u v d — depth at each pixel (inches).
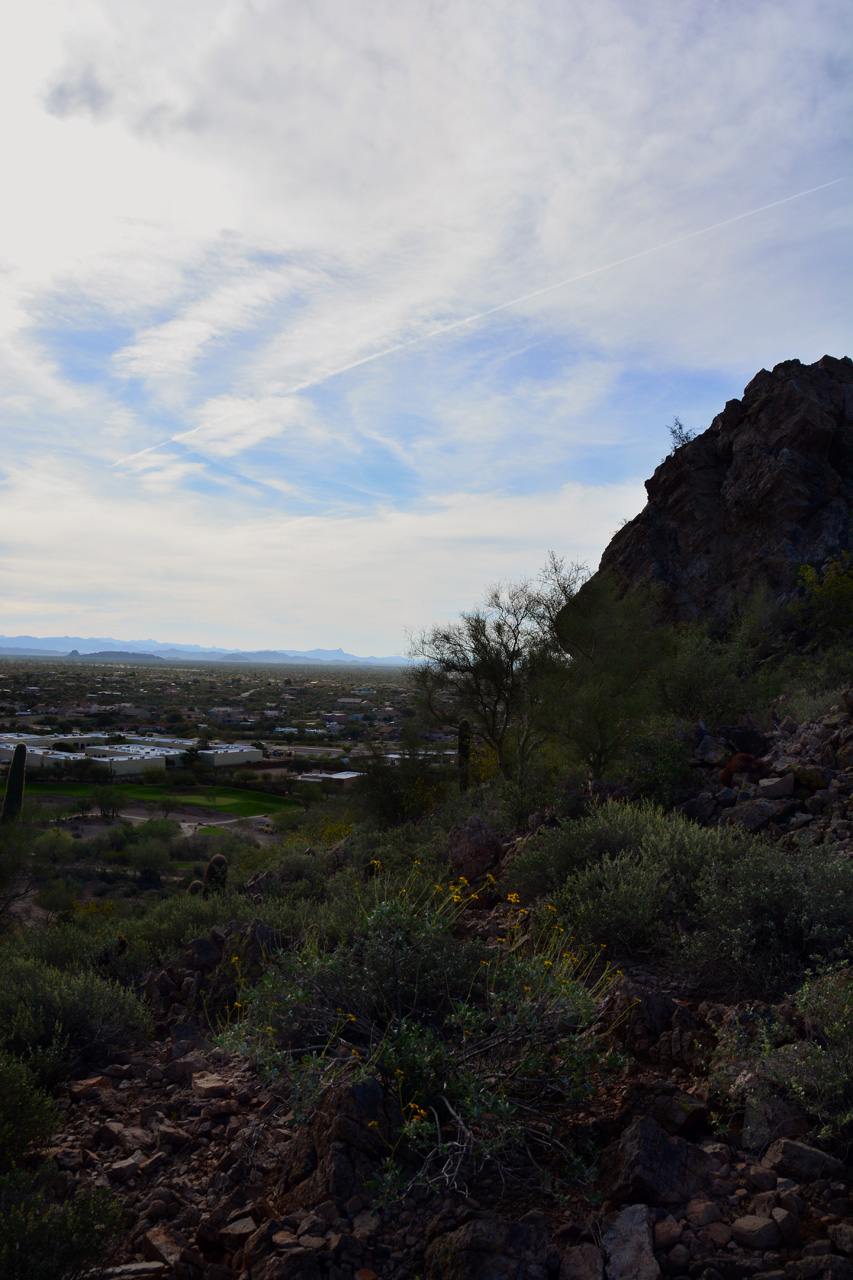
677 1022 157.6
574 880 253.9
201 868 1813.5
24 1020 191.2
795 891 186.2
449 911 266.1
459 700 715.4
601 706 461.7
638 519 1231.5
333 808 989.8
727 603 1034.7
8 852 826.2
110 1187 134.6
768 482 1022.4
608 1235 101.3
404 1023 143.2
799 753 343.6
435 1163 125.0
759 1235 96.3
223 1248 114.2
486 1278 94.0
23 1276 96.7
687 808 326.6
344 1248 103.6
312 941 188.4
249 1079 179.0
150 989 255.3
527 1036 142.9
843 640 757.9
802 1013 139.9
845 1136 114.7
